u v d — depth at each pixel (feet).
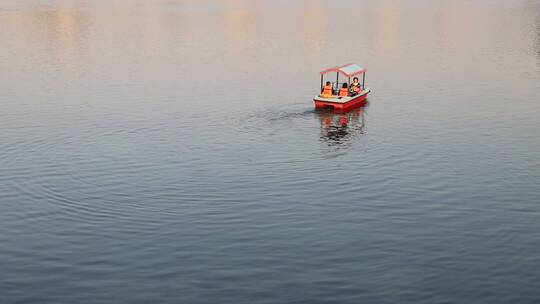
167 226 138.21
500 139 198.39
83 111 230.48
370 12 562.66
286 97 250.16
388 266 121.39
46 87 268.82
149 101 245.24
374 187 160.04
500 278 117.08
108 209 146.82
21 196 153.99
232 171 170.71
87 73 297.74
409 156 183.01
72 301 110.32
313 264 122.11
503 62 326.24
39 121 217.56
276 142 195.21
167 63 323.57
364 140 197.16
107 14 534.78
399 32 439.22
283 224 139.23
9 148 189.16
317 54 351.87
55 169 171.94
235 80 283.18
